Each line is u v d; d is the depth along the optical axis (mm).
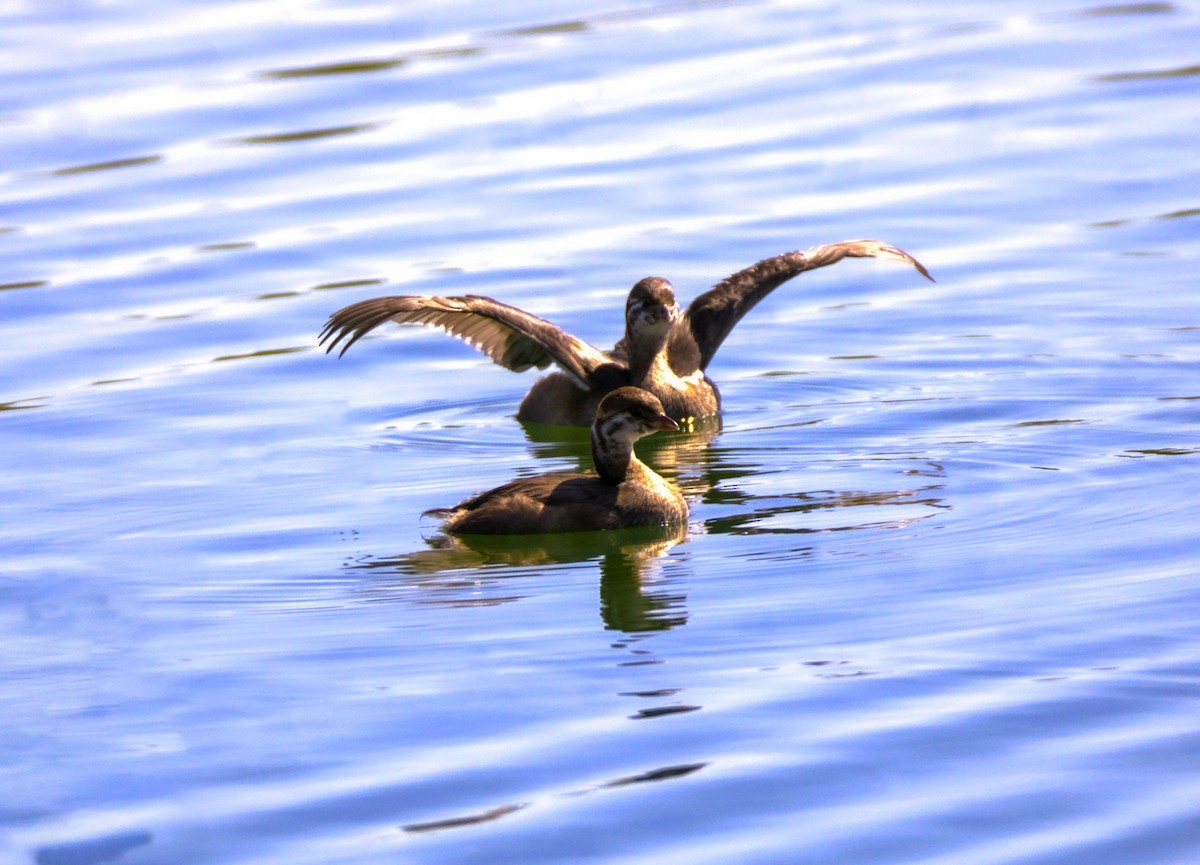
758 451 16750
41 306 22000
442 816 8984
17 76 31703
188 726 10352
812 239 23531
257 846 8750
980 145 26812
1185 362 18484
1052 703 10086
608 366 18297
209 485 15922
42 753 10023
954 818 8750
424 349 21188
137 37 34188
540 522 14344
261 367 19938
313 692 10844
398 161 27281
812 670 10828
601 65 31422
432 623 12125
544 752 9734
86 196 26141
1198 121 27141
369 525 14695
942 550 13258
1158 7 34000
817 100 29234
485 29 33969
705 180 26016
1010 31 32844
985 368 18984
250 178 26766
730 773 9352
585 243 23719
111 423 18000
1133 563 12656
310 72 31312
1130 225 23203
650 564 13398
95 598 12898
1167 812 8719
